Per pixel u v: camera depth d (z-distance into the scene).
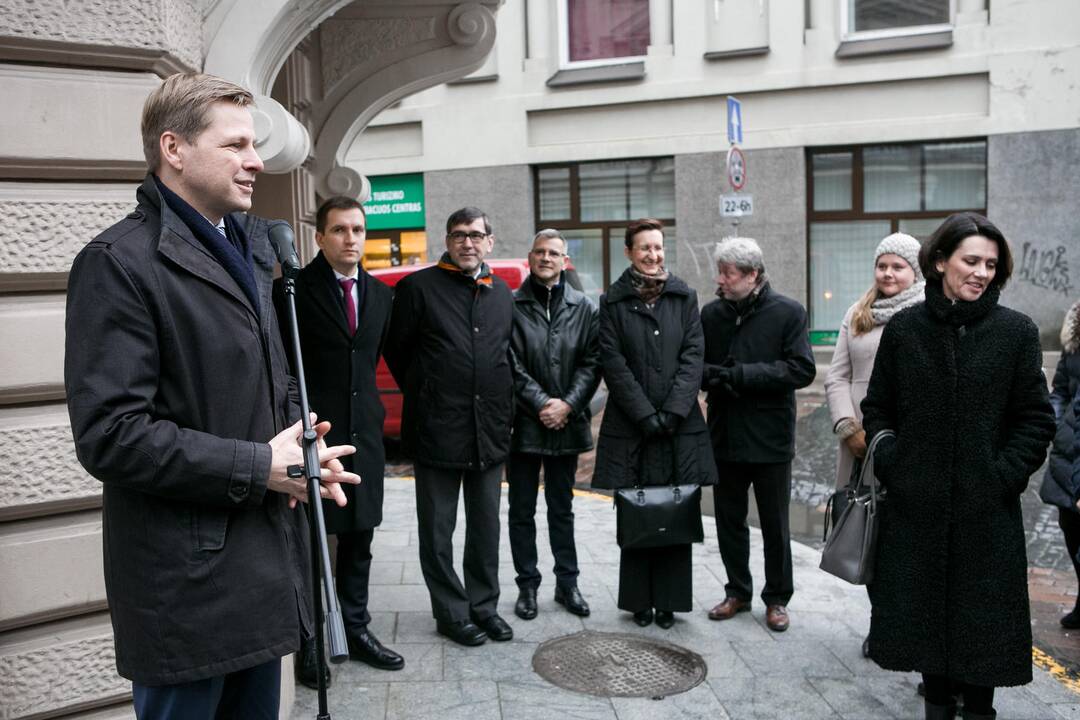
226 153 1.88
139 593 1.81
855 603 4.52
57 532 2.69
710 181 13.89
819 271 13.95
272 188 4.66
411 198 15.44
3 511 2.59
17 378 2.60
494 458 3.97
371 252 15.85
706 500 7.00
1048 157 12.54
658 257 4.14
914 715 3.33
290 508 1.99
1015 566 2.94
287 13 3.08
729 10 13.63
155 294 1.78
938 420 2.97
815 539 5.91
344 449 1.95
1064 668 3.92
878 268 3.95
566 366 4.39
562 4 14.44
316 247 5.32
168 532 1.80
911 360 3.04
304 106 5.09
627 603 4.18
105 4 2.63
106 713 2.77
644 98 14.02
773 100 13.61
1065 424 4.19
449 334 3.93
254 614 1.87
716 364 4.28
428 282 3.99
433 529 3.97
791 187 13.61
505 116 14.67
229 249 1.93
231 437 1.89
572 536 4.55
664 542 3.96
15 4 2.53
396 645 3.97
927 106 13.05
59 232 2.64
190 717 1.85
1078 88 12.30
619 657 3.85
